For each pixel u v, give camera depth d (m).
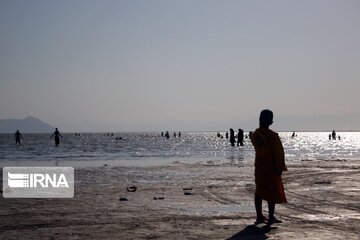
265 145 9.02
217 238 7.68
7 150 50.31
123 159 33.44
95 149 54.34
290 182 16.61
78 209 10.73
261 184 9.06
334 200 12.01
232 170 22.56
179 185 16.02
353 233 8.03
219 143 82.38
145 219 9.45
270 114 9.22
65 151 47.94
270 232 8.12
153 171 22.12
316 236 7.79
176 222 9.11
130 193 13.79
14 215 9.94
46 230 8.41
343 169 22.55
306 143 86.94
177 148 58.25
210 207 11.05
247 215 9.89
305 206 11.03
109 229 8.47
